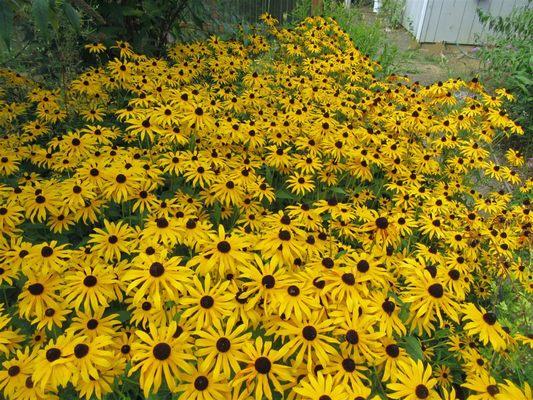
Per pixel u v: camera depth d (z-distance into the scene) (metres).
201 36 6.32
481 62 7.76
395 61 8.41
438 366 2.28
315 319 1.73
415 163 3.76
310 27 7.10
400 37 10.44
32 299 1.87
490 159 5.25
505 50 7.14
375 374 1.75
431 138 4.25
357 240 2.92
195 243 2.21
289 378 1.58
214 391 1.54
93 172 2.56
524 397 1.58
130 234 2.28
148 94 3.76
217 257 1.93
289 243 2.08
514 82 5.99
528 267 2.82
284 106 4.12
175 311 1.86
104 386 1.63
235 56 5.48
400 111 4.20
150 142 3.64
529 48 6.57
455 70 8.23
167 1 5.09
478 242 3.00
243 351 1.62
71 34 3.82
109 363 1.62
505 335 1.89
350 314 1.78
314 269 1.93
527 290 2.61
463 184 3.98
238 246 1.98
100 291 1.90
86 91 3.76
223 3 6.34
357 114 4.41
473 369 2.06
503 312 2.39
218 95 4.19
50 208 2.44
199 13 5.58
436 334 2.27
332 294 1.78
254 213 2.91
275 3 9.01
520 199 4.21
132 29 5.07
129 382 1.78
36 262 2.02
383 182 3.55
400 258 2.54
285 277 1.86
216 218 2.87
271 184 3.44
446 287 2.05
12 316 2.01
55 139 3.12
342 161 3.61
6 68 4.05
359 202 3.38
